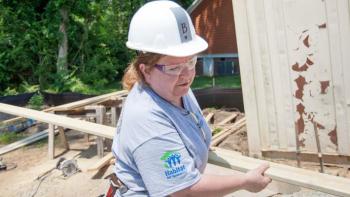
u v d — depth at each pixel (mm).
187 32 1718
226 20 18609
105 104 8352
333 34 5445
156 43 1689
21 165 7156
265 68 6004
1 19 15094
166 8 1719
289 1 5625
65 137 7734
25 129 9445
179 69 1718
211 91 10523
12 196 5918
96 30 17281
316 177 1913
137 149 1725
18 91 15016
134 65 1798
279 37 5805
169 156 1693
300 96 5855
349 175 5504
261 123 6238
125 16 19234
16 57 15047
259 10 5836
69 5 15398
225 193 1792
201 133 1896
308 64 5699
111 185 1929
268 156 6297
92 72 16312
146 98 1755
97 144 7027
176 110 1787
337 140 5719
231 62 18766
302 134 5965
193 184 1704
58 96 12031
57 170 6590
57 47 15633
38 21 15602
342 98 5570
